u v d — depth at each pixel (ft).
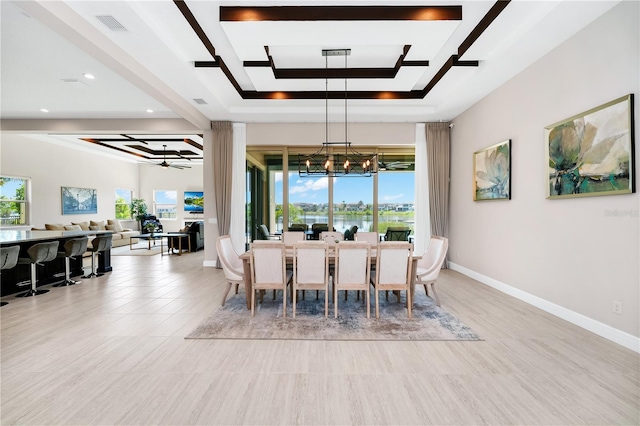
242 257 12.78
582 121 10.36
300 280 11.87
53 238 16.57
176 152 35.40
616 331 9.42
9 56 12.67
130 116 21.45
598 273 10.00
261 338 9.97
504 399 6.79
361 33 10.93
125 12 9.39
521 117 13.70
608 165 9.46
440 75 14.92
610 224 9.56
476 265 17.83
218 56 13.62
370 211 23.18
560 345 9.36
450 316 11.93
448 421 6.12
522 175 13.66
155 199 43.34
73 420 6.13
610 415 6.25
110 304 13.55
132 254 29.09
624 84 9.06
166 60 12.49
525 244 13.55
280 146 22.52
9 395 6.93
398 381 7.52
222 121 21.59
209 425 6.01
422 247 21.63
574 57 10.80
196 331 10.48
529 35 10.81
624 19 9.03
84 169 33.27
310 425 6.02
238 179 21.98
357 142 21.79
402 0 9.88
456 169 20.39
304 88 16.94
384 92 17.89
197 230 31.96
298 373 7.89
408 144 21.90
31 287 15.21
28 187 27.22
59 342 9.64
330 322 11.39
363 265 11.76
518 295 14.10
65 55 12.62
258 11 10.04
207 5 10.07
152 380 7.54
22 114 20.81
